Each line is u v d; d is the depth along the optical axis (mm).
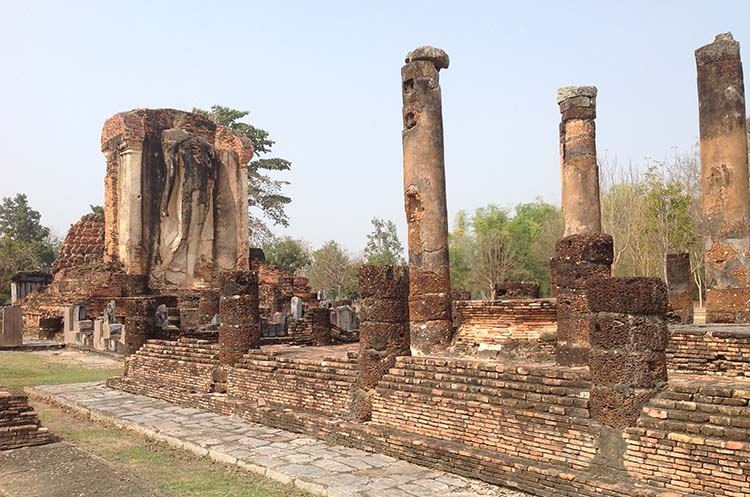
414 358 10156
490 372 9023
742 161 14430
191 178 33000
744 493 6266
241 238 34906
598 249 9750
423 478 8281
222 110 49656
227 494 7969
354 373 10891
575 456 7562
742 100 14578
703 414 6789
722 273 14469
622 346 7320
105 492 8000
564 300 9891
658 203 37531
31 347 24875
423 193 13055
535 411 8070
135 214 31328
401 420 9719
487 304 13188
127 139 31469
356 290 58625
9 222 76750
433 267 12875
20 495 7902
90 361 21703
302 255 56719
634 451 7062
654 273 37250
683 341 10953
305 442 10297
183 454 10000
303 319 21953
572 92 14039
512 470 7844
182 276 32812
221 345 13617
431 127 13195
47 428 11414
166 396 14344
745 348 10250
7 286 52312
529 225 58062
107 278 29109
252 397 12641
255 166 50406
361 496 7547
